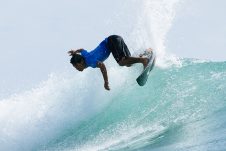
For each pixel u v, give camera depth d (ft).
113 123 114.93
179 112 108.68
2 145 123.85
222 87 110.73
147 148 97.25
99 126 116.06
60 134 120.37
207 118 102.63
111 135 112.47
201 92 111.75
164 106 111.96
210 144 89.15
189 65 120.78
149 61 108.78
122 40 106.73
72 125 120.47
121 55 105.81
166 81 117.80
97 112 119.44
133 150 98.84
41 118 123.95
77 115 121.08
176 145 93.71
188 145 91.81
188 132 98.73
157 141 99.60
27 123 124.88
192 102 109.91
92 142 113.50
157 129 106.42
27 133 123.75
